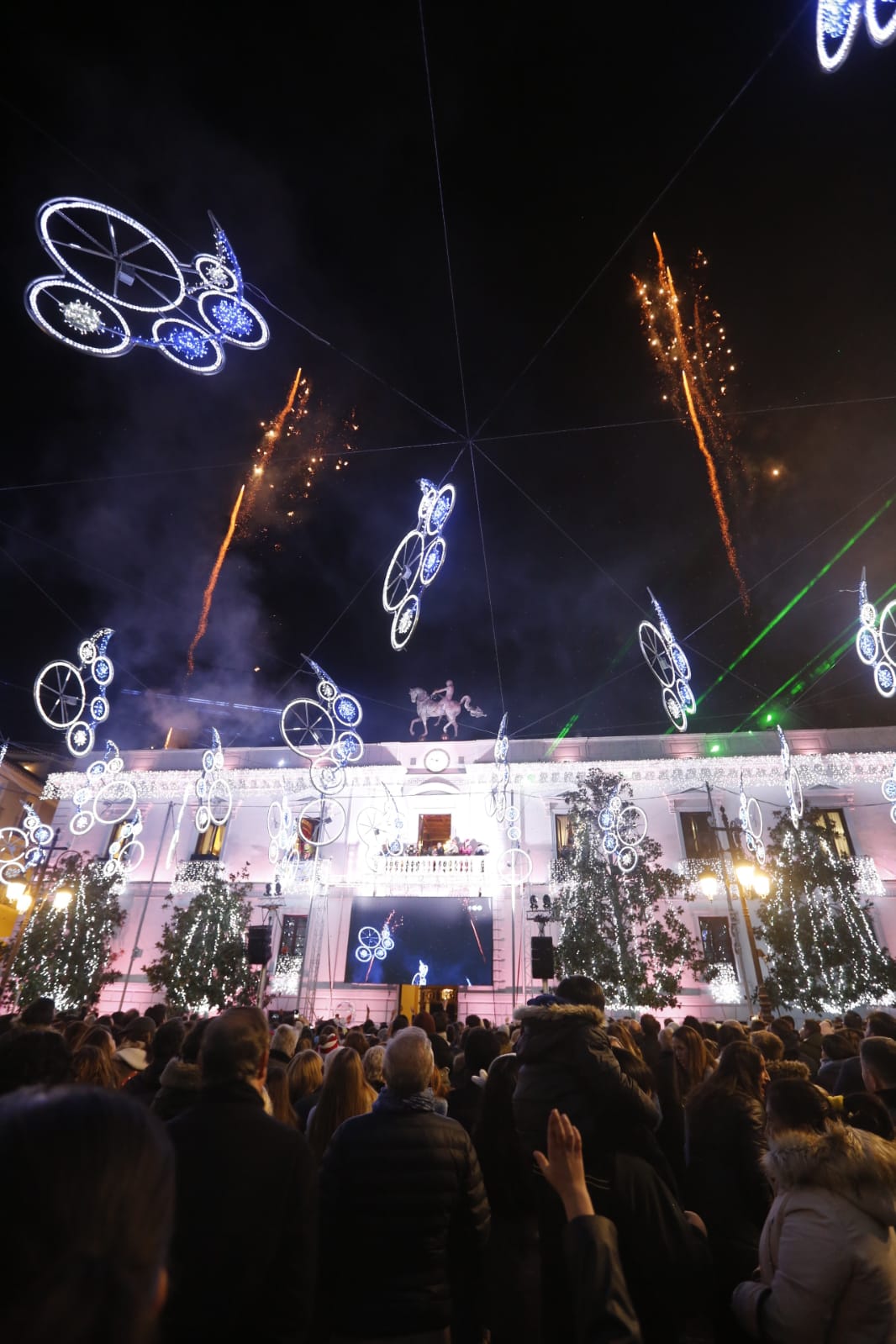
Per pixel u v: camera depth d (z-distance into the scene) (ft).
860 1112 13.43
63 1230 2.93
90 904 81.92
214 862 87.66
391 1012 80.12
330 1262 10.68
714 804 86.63
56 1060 13.41
